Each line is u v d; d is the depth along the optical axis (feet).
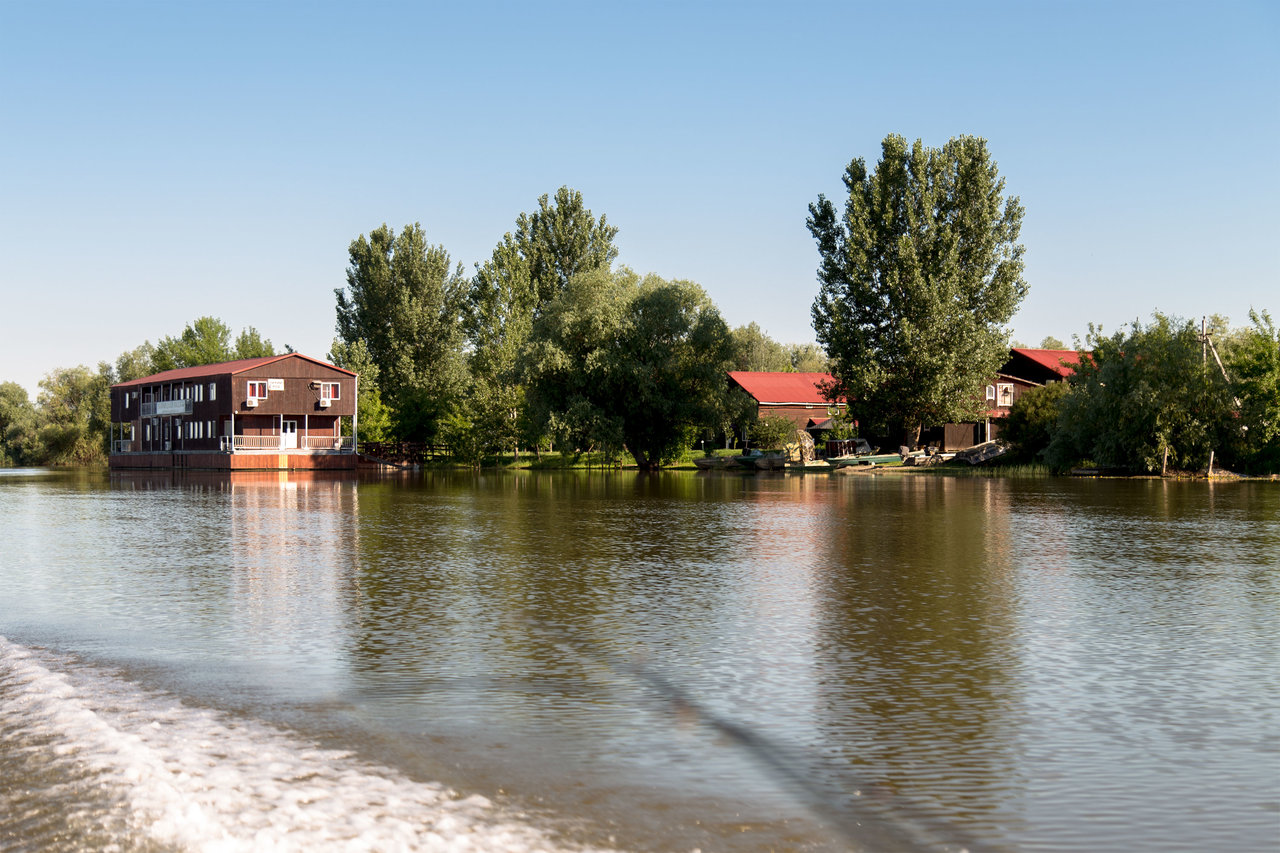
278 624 42.63
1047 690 31.48
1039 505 114.83
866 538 78.18
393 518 99.45
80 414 426.10
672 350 236.43
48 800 22.04
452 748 25.70
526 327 284.20
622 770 24.00
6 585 54.24
